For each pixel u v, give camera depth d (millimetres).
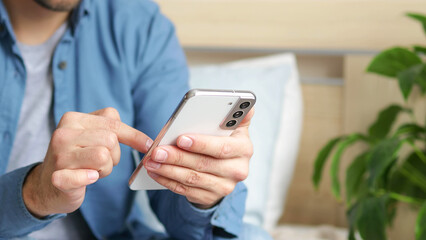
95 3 1250
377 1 1853
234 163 787
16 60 1121
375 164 1373
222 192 814
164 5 2045
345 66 1881
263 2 1965
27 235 918
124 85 1201
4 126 1103
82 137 728
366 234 1347
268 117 1705
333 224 1898
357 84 1862
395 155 1420
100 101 1186
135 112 1223
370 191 1526
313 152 1930
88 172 714
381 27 1854
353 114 1863
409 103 1791
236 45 1997
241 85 1751
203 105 687
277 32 1957
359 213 1375
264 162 1644
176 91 1204
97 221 1145
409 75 1431
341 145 1562
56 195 770
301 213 1926
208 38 2021
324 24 1907
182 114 689
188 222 953
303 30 1931
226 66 1891
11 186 846
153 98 1188
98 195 1132
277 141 1746
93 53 1211
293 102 1804
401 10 1833
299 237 1621
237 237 931
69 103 1163
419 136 1675
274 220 1711
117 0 1277
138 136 772
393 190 1673
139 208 1445
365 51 1866
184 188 811
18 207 840
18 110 1109
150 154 744
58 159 721
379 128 1695
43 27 1165
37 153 1127
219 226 909
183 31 2037
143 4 1306
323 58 1975
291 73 1842
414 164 1666
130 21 1259
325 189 1901
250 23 1980
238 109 720
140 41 1251
